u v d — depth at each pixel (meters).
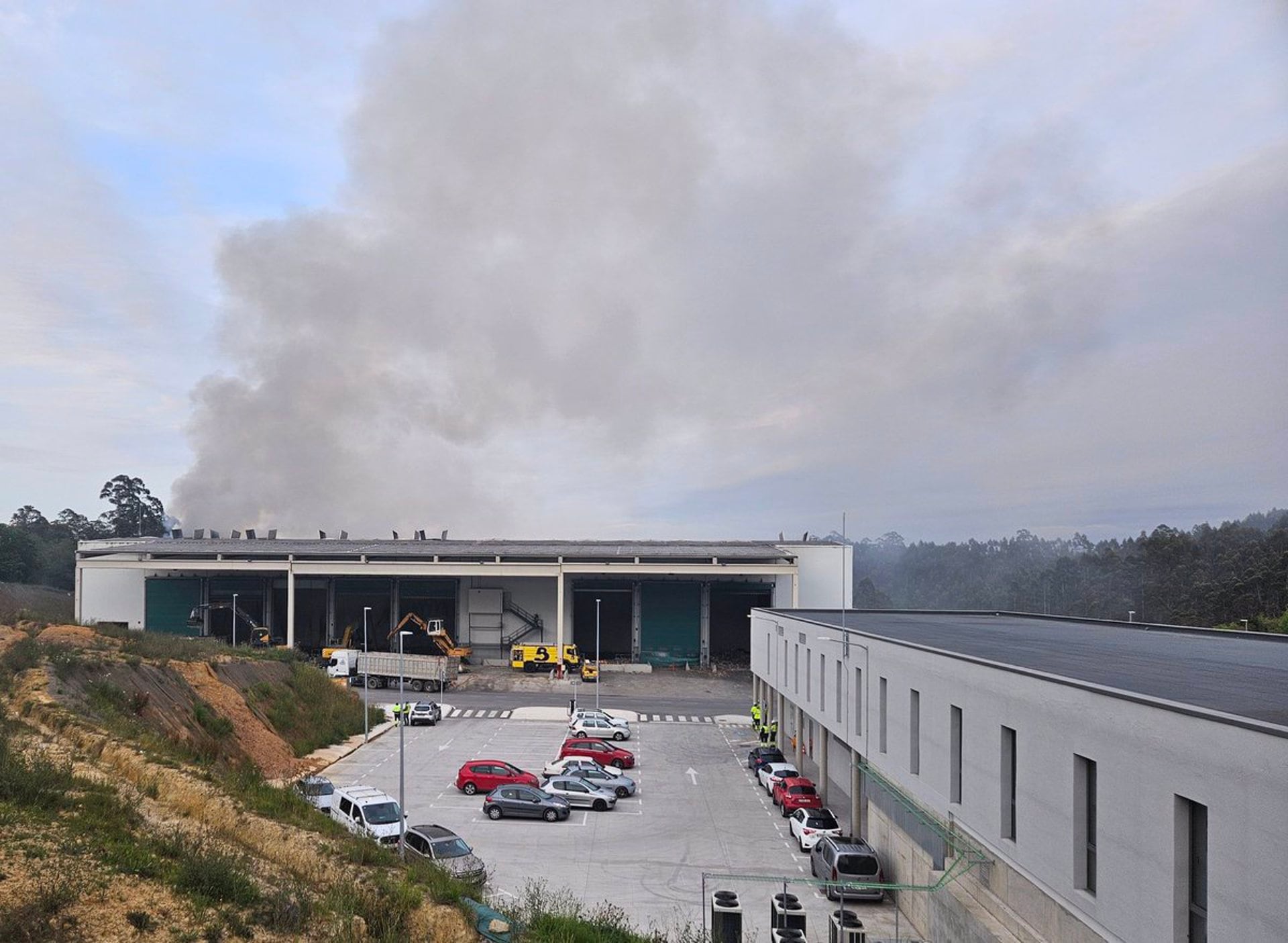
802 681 44.84
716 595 94.69
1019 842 20.16
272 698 50.56
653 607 93.94
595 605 96.75
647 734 59.44
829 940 25.19
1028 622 49.78
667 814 38.50
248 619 92.38
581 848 33.25
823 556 93.56
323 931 17.33
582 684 80.94
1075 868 17.67
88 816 19.03
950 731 24.55
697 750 54.03
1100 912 16.69
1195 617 107.12
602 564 87.94
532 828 35.75
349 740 52.59
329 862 21.53
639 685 81.81
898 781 28.95
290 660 61.62
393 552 91.81
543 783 41.47
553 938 20.27
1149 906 15.15
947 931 23.80
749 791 43.16
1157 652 27.59
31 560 128.25
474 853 32.22
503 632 96.75
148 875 17.03
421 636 97.19
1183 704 14.62
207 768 26.97
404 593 97.75
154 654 45.50
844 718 36.44
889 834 30.34
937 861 25.34
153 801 22.61
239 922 16.38
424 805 38.75
